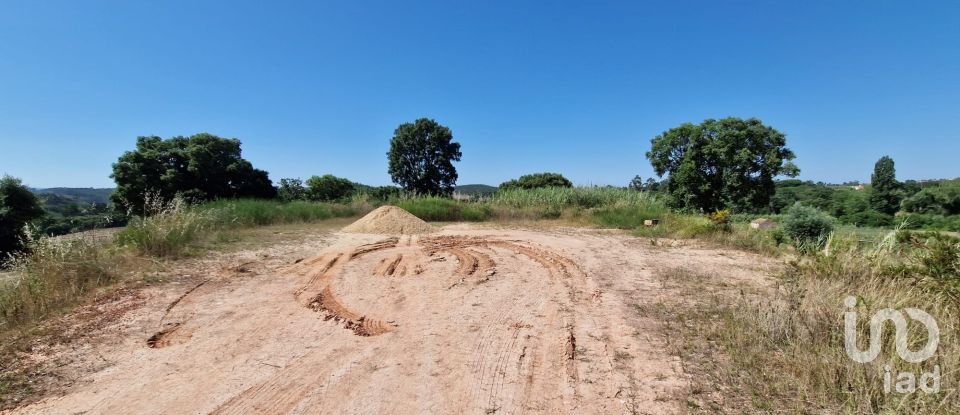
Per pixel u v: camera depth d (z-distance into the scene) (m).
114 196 22.94
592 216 18.56
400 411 3.12
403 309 5.53
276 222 16.77
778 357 3.77
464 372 3.71
